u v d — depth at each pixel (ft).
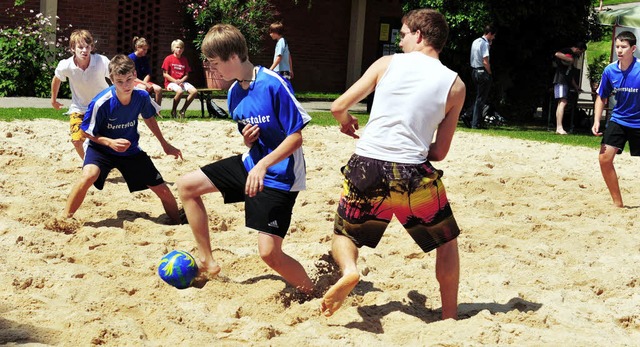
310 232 25.73
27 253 21.01
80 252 21.76
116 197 29.12
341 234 17.01
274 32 67.36
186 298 18.44
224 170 19.01
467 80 72.13
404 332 16.58
